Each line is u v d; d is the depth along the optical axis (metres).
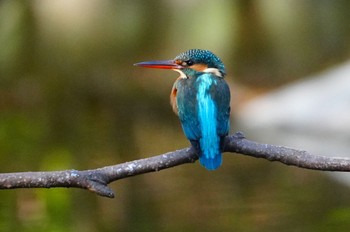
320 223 10.88
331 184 11.98
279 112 14.66
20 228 11.09
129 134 14.03
